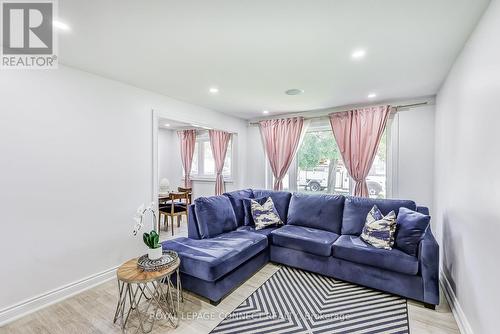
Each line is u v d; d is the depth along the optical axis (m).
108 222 2.74
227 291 2.33
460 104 2.08
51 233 2.27
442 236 2.74
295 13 1.56
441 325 1.93
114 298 2.34
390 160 3.66
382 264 2.34
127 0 1.43
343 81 2.79
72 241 2.43
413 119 3.49
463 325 1.84
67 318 2.04
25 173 2.11
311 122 4.37
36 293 2.17
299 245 2.85
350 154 3.83
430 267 2.13
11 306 2.02
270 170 4.90
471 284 1.75
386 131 3.71
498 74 1.37
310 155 4.52
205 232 2.84
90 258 2.57
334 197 3.32
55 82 2.29
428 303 2.13
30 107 2.13
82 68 2.45
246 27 1.73
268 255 3.10
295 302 2.26
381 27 1.72
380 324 1.94
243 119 5.07
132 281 1.76
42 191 2.21
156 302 2.22
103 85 2.68
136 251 3.03
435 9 1.52
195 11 1.54
